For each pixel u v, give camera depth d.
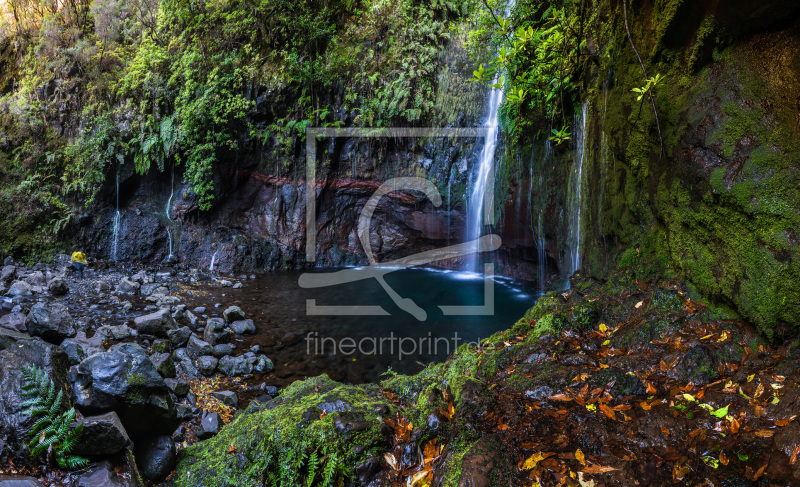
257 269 10.25
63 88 10.00
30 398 2.46
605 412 2.62
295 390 3.71
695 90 3.38
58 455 2.36
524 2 7.08
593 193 5.40
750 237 2.81
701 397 2.58
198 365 5.07
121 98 10.02
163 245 10.04
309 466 2.54
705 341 2.97
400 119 10.16
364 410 2.85
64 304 6.68
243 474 2.69
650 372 2.92
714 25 3.21
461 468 2.26
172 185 10.34
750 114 2.93
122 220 9.90
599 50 5.21
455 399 2.89
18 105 9.82
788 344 2.62
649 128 3.91
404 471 2.51
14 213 9.23
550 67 6.17
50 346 2.73
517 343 3.74
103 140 9.70
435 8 10.20
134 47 10.45
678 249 3.54
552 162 7.09
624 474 2.21
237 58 10.19
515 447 2.44
